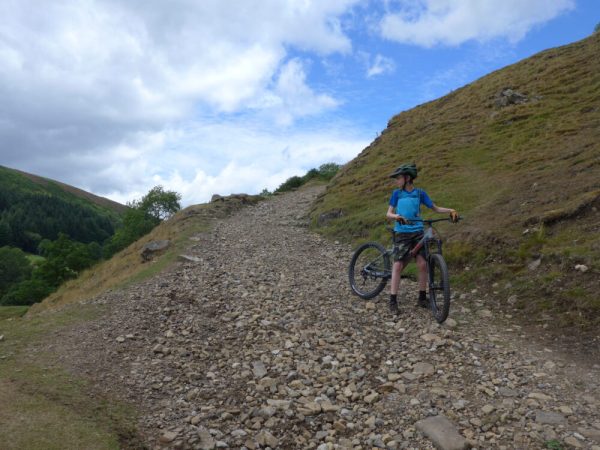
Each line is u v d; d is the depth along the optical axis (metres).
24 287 38.84
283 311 7.61
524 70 30.20
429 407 4.57
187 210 24.06
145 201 38.28
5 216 150.00
